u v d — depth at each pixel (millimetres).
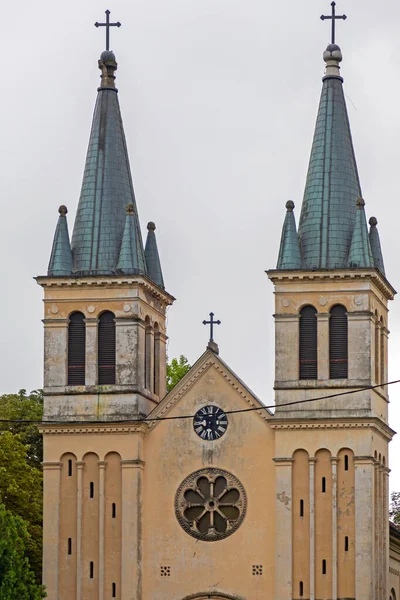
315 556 126312
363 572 125438
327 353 128125
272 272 129000
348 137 132750
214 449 129250
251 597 127188
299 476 127500
